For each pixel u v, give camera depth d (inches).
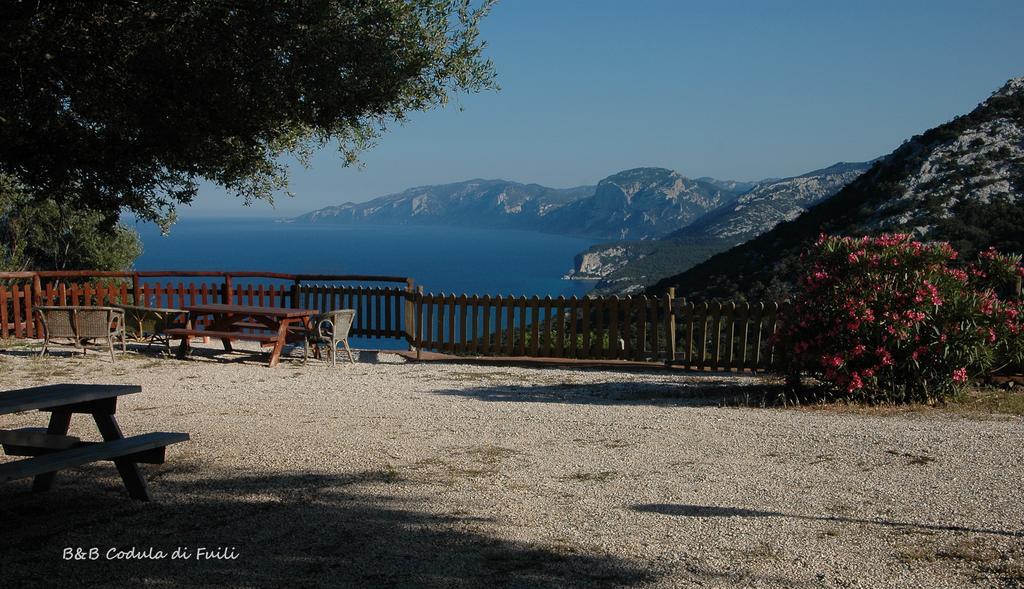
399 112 317.1
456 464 251.9
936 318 359.6
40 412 348.5
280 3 257.9
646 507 204.5
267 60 259.6
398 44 281.3
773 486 224.4
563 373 490.9
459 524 189.8
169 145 287.9
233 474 237.5
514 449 273.4
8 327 590.2
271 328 555.2
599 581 153.3
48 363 491.2
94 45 275.0
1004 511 197.2
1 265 920.3
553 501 210.2
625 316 522.3
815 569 159.2
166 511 199.8
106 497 212.1
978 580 152.6
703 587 150.2
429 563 163.2
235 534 181.8
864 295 361.4
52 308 502.6
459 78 312.0
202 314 557.9
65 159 289.4
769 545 173.9
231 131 286.7
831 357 360.5
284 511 200.2
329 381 453.1
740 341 485.7
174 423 319.6
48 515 195.8
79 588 149.2
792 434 291.7
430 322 561.3
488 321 549.6
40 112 284.2
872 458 254.5
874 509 201.0
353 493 217.5
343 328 530.3
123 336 531.8
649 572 157.9
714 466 247.8
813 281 376.2
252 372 483.8
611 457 261.0
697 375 482.9
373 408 360.5
